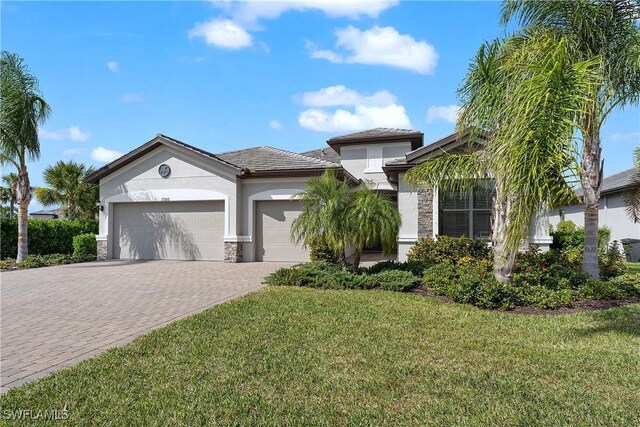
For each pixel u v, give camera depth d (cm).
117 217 1897
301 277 1102
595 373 493
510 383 462
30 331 678
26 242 1702
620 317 761
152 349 568
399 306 836
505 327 697
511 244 691
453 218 1430
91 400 411
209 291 1044
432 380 469
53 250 2153
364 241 1092
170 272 1416
